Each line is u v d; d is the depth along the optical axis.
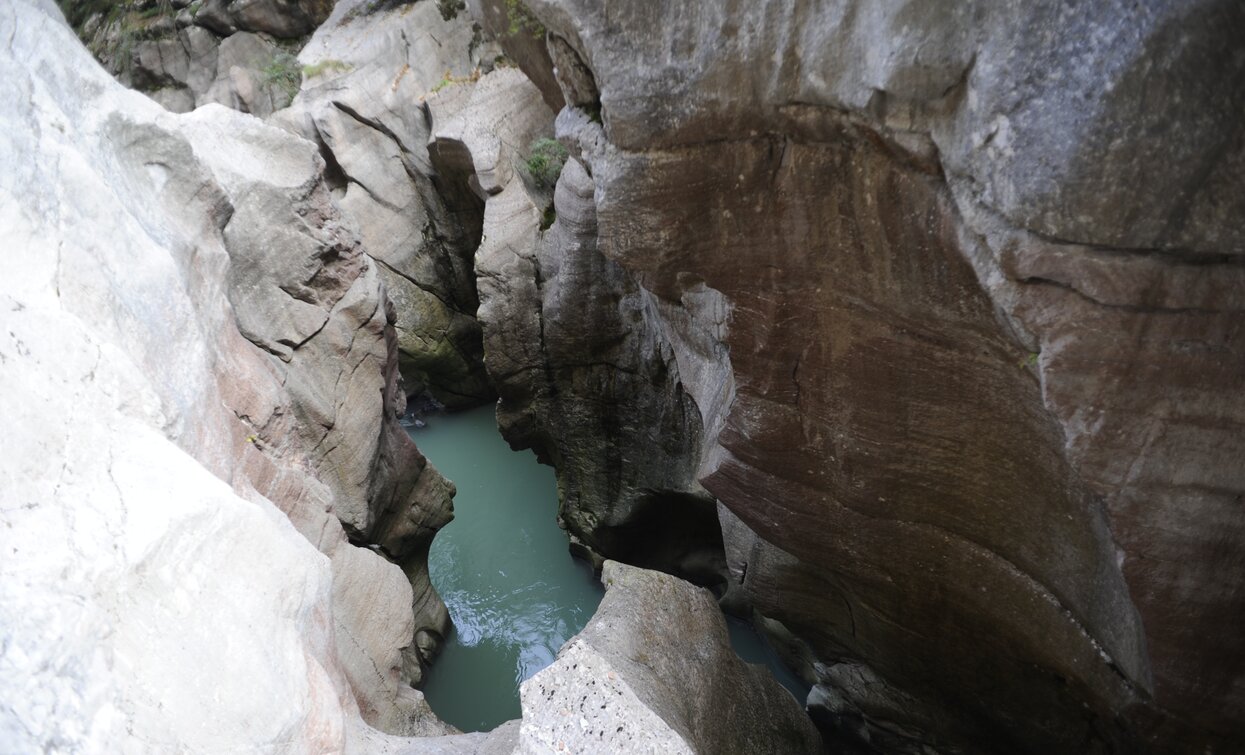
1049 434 4.52
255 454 6.28
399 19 14.28
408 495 10.31
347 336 8.57
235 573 3.62
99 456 3.40
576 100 5.43
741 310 5.20
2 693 2.58
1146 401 3.82
